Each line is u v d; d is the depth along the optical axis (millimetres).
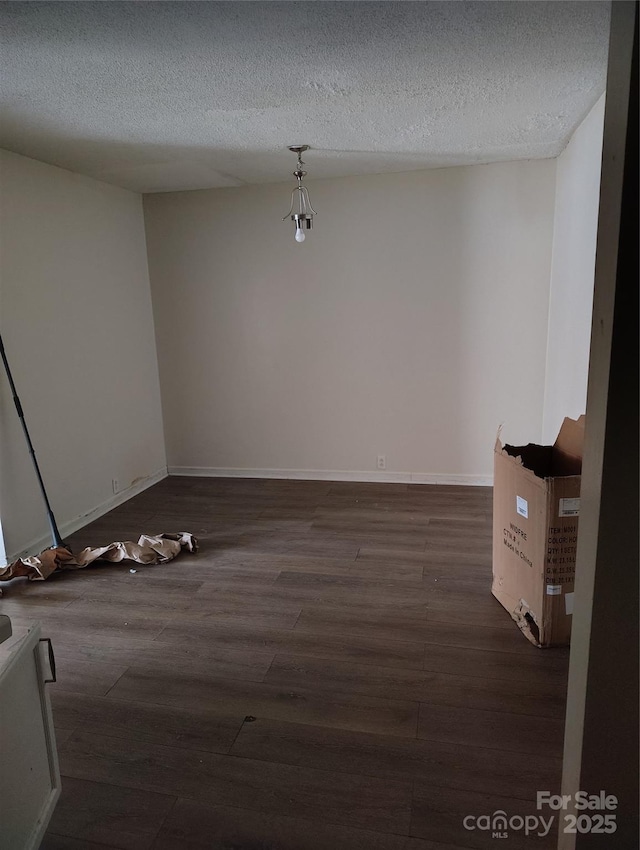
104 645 2391
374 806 1587
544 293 3973
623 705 1137
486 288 4047
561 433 2654
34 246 3309
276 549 3299
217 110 2588
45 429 3432
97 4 1640
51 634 2482
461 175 3914
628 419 1034
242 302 4449
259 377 4555
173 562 3168
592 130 2771
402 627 2447
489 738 1815
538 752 1753
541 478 2146
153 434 4664
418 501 4043
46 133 2844
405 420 4387
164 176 3838
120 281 4172
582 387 3047
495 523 2611
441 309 4148
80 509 3773
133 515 3938
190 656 2299
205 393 4680
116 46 1924
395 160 3629
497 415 4234
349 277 4234
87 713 1983
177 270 4500
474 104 2607
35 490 3344
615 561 1087
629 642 1110
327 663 2223
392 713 1939
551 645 2264
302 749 1796
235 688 2096
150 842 1504
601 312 1058
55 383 3510
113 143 3047
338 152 3385
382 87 2363
